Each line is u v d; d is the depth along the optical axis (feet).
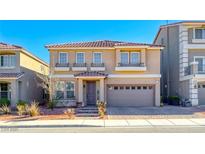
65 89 84.12
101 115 62.80
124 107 82.53
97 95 84.48
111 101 85.61
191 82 82.43
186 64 86.74
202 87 86.22
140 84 85.35
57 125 51.47
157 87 85.10
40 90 103.65
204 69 86.63
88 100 84.58
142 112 68.95
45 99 98.63
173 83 95.61
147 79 85.15
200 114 64.28
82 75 80.84
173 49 95.45
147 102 85.61
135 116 62.08
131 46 83.25
